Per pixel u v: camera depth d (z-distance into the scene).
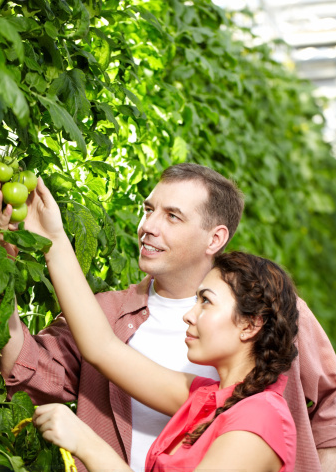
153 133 2.70
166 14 3.05
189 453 1.47
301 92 5.95
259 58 5.16
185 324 1.86
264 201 4.47
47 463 1.61
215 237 1.88
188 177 1.85
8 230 1.44
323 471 1.93
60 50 1.70
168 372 1.71
